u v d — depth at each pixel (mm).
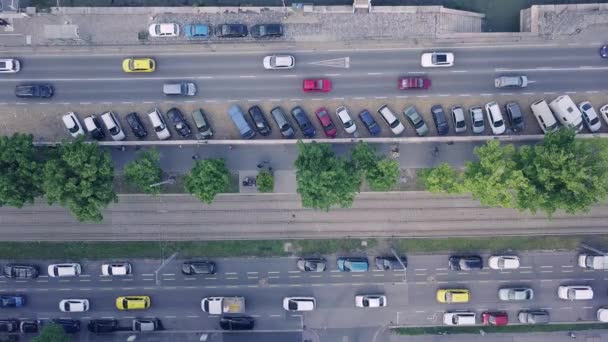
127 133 109500
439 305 110188
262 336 110875
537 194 97375
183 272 109812
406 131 109125
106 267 109812
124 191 109750
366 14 108312
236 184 109562
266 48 108812
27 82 109125
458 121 107250
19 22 108562
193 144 108812
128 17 108562
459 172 108812
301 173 97250
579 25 107750
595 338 110375
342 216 109625
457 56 108500
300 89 109062
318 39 108688
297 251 110125
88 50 108938
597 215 109125
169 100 109125
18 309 111500
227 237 110188
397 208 109500
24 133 106812
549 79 108500
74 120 107625
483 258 110000
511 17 112312
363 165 100312
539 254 110000
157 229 110250
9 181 96812
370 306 108938
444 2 111812
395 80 108812
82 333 111500
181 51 108875
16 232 110812
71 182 95812
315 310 110500
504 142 108438
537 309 110062
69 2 110812
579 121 105562
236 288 110812
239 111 108062
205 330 111188
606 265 107188
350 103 109062
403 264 107938
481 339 110562
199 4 111062
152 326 110125
